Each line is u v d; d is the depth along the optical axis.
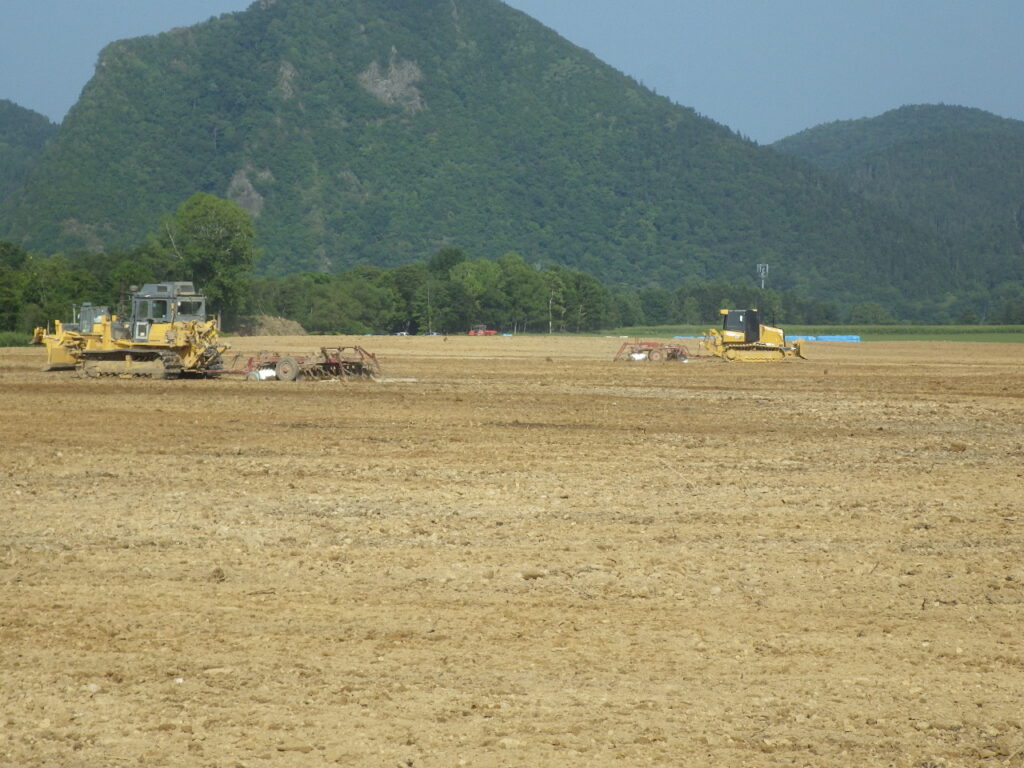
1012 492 41.81
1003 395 88.00
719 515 37.06
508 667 22.78
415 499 39.38
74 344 99.56
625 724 20.22
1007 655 23.72
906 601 27.42
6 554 31.17
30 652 23.41
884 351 196.50
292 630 24.89
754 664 23.08
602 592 27.92
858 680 22.30
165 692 21.44
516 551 31.92
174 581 28.66
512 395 82.06
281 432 57.66
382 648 23.83
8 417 63.25
